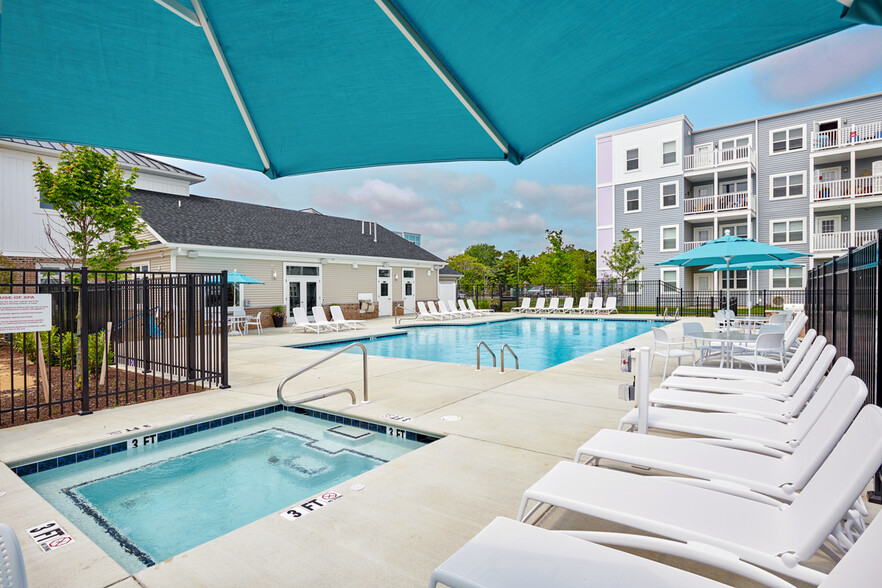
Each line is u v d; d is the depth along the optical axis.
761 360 7.09
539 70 2.25
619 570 1.68
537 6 1.88
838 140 21.22
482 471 3.75
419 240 43.75
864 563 1.21
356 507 3.17
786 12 1.78
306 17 2.07
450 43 2.13
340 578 2.41
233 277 15.39
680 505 2.16
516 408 5.61
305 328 17.30
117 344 7.69
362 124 2.77
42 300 5.43
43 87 2.34
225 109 2.60
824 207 21.61
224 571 2.49
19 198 14.45
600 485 2.37
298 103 2.59
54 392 6.75
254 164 3.13
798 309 18.00
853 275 4.53
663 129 25.25
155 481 4.20
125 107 2.54
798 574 1.70
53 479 4.21
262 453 4.86
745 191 24.44
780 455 2.99
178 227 16.61
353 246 23.53
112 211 7.64
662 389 4.69
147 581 2.41
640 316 20.69
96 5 1.94
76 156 7.74
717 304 23.05
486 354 12.48
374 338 15.26
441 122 2.73
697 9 1.81
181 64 2.30
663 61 2.16
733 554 1.83
